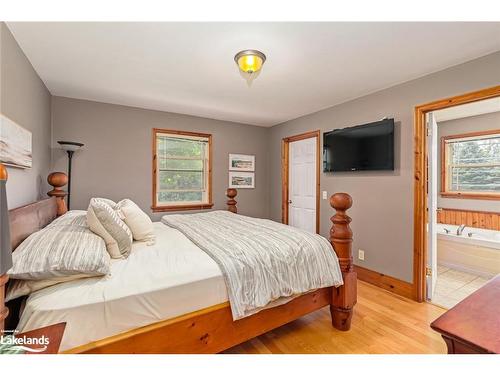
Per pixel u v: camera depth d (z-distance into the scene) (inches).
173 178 151.5
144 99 124.0
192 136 154.8
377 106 112.1
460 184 165.3
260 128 182.1
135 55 79.8
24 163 74.1
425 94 95.0
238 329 57.7
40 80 96.6
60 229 56.9
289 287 63.1
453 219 164.2
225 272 55.6
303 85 105.6
